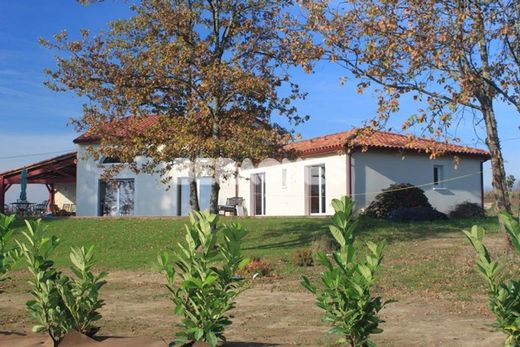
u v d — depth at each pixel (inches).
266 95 670.5
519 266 433.1
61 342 221.8
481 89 474.0
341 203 190.5
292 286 444.1
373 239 708.7
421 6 449.4
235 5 669.9
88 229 874.8
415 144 499.8
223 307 198.8
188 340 199.2
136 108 662.5
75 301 223.8
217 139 640.4
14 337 245.9
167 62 629.9
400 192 954.7
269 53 679.1
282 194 1112.8
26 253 230.8
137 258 637.9
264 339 265.4
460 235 738.2
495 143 505.0
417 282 449.7
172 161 688.4
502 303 168.2
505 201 506.3
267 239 756.6
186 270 203.2
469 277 463.2
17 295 426.6
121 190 1222.3
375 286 429.7
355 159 984.9
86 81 661.3
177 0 661.3
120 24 650.2
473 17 445.1
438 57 444.1
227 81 643.5
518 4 453.7
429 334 272.8
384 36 462.0
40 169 1307.8
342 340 185.2
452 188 1103.6
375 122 494.9
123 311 352.2
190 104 652.1
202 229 201.2
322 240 602.5
